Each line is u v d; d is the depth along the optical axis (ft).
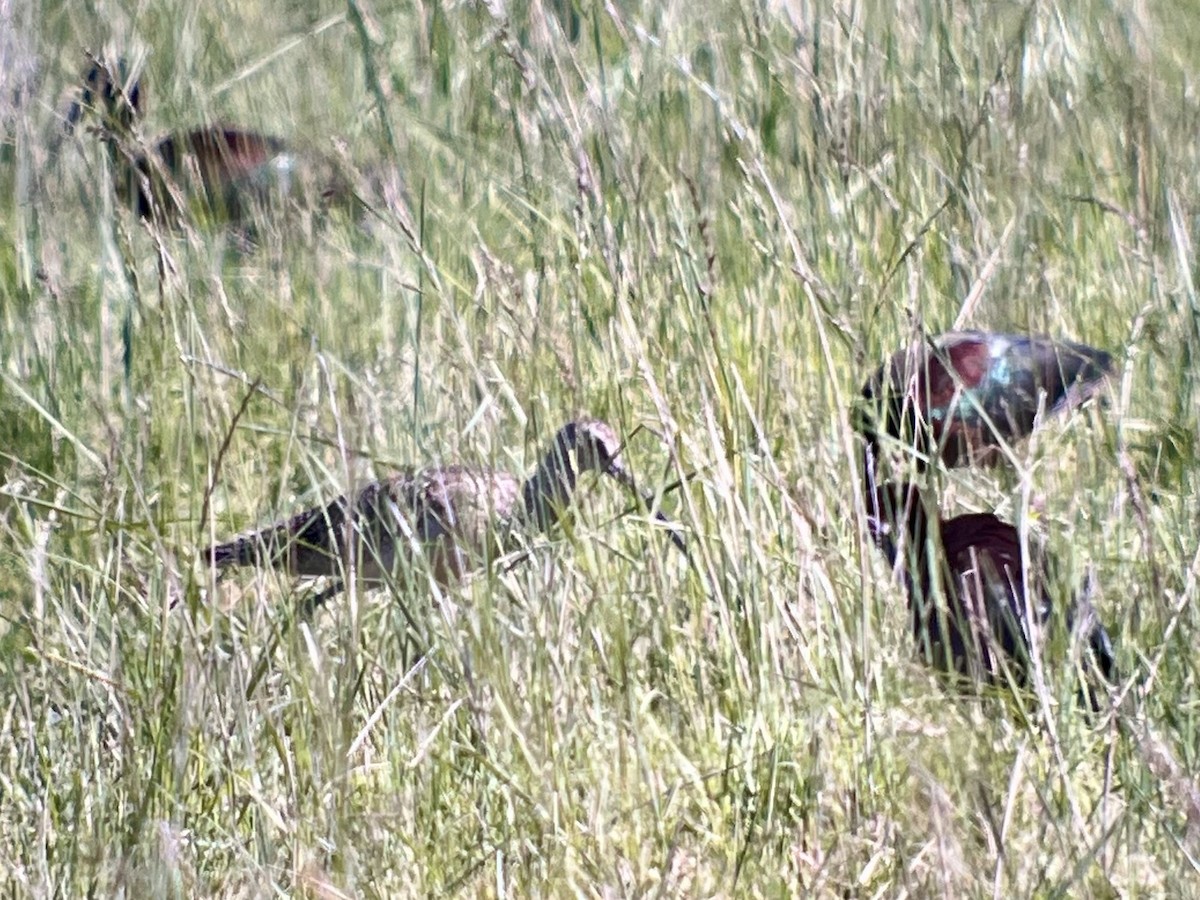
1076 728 42.91
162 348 56.90
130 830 40.78
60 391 60.08
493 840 41.52
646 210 55.83
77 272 67.00
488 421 52.37
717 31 70.64
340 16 78.38
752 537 45.16
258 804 40.68
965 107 66.08
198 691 42.57
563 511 47.83
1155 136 66.69
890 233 61.16
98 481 54.95
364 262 62.75
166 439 53.31
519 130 63.46
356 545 51.49
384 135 68.28
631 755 43.19
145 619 46.03
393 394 55.93
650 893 39.81
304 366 57.26
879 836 40.55
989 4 72.84
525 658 44.34
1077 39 78.02
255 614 46.83
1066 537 46.68
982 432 49.44
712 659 46.37
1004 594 46.34
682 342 52.47
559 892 39.70
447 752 42.98
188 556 48.06
